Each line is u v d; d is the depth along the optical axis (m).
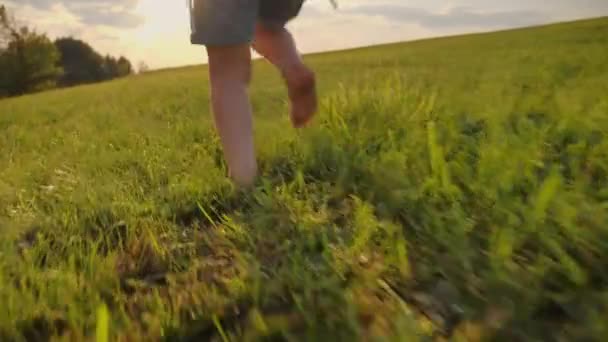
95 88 20.70
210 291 1.43
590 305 1.21
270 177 2.47
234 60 2.22
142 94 12.14
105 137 4.66
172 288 1.46
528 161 2.06
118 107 9.01
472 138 2.56
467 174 2.04
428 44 25.33
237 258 1.61
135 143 3.97
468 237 1.58
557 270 1.35
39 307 1.38
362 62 14.93
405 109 3.07
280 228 1.82
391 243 1.56
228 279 1.49
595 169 2.06
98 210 2.18
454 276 1.38
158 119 6.14
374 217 1.82
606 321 1.12
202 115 5.73
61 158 3.71
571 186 1.84
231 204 2.21
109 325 1.25
